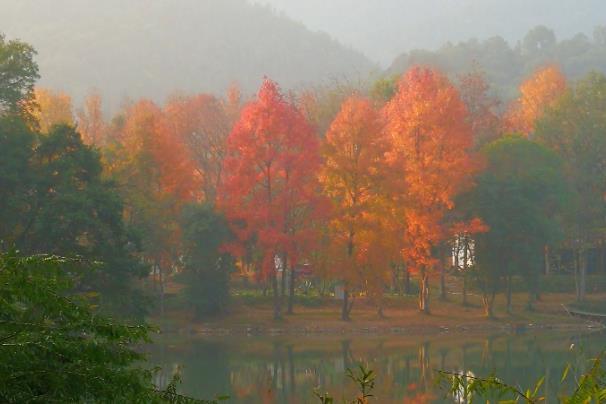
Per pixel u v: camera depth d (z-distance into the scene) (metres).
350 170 76.75
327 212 76.00
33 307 8.88
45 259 9.02
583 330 76.44
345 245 76.62
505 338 69.56
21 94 57.84
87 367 8.76
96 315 9.24
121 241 52.44
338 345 65.06
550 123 98.00
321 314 79.88
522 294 94.75
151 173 82.62
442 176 78.31
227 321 75.69
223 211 77.81
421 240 78.12
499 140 87.69
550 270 109.44
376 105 112.44
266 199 77.88
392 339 69.31
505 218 79.62
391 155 79.06
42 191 51.25
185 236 76.12
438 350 61.66
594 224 93.56
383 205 76.62
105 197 51.41
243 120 77.81
